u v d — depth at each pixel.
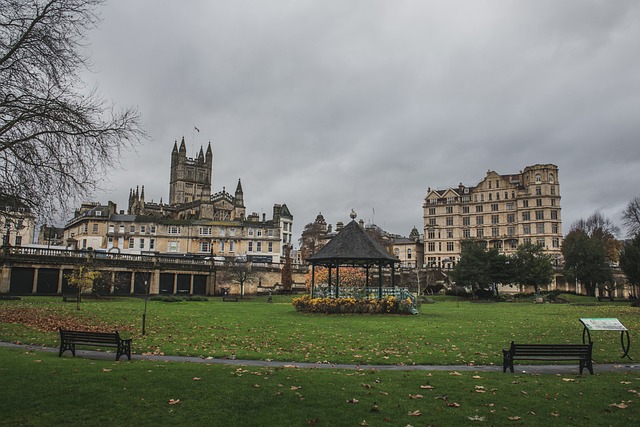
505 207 120.31
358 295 38.75
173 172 166.38
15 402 10.41
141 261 67.12
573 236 95.38
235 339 21.25
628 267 58.97
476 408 10.60
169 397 10.98
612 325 16.19
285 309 41.00
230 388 11.81
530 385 12.84
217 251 105.50
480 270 71.75
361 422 9.52
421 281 86.00
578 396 11.76
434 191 129.50
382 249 39.88
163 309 37.78
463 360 16.86
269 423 9.40
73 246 86.44
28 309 33.28
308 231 152.50
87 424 9.21
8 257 56.78
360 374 13.91
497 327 27.83
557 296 72.81
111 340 15.60
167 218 113.38
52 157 15.04
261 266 81.56
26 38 15.04
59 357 15.84
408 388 12.25
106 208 105.56
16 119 14.53
